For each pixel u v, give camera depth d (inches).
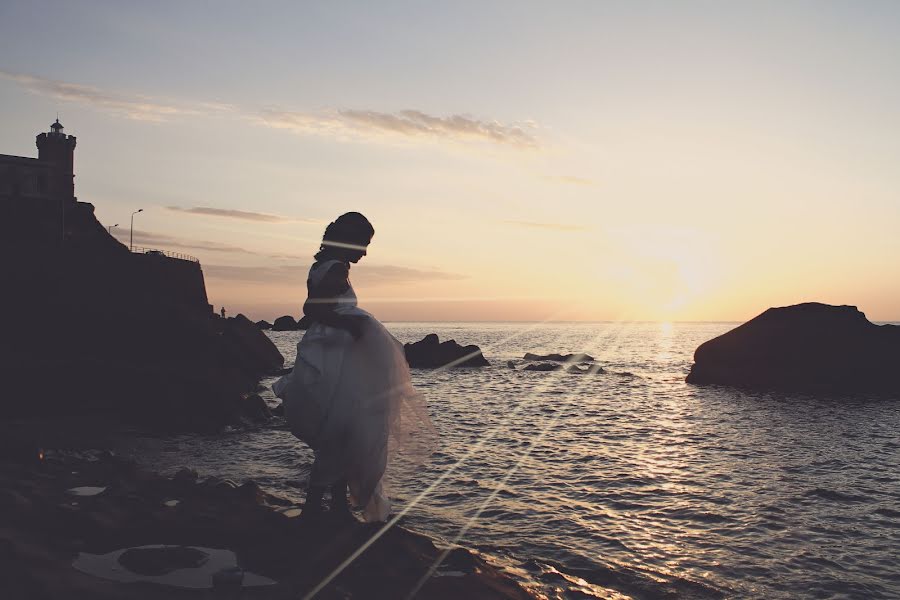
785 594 246.4
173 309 1259.8
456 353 2269.9
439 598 130.7
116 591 116.4
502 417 892.6
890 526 348.8
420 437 175.9
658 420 858.1
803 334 1334.9
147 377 859.4
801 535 328.2
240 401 853.2
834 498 410.9
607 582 247.3
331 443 165.3
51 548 138.2
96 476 219.0
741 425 805.2
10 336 1101.7
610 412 958.4
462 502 386.6
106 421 781.3
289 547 150.1
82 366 869.2
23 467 223.0
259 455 588.1
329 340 165.9
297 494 385.1
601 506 383.9
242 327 1948.8
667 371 2016.5
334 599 121.6
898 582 263.4
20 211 1863.9
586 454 578.6
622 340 6122.1
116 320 1176.2
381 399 166.4
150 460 559.2
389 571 140.3
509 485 439.2
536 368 2073.1
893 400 1111.0
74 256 1306.6
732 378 1379.2
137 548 141.1
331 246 174.4
